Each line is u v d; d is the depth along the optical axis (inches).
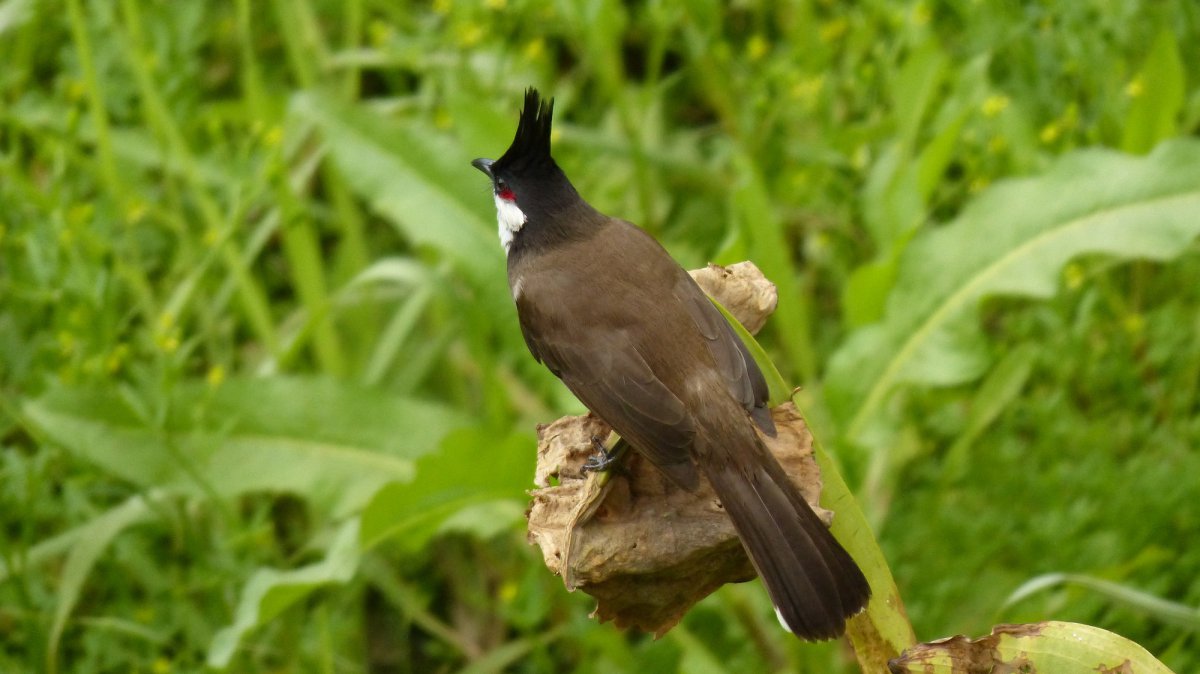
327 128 410.9
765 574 219.3
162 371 369.7
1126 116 420.5
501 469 338.0
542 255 282.4
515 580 416.8
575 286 269.0
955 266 369.4
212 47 544.1
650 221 463.8
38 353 397.4
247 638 376.2
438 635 420.5
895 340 370.3
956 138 417.4
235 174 442.3
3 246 413.4
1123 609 352.5
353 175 407.5
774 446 240.7
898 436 406.6
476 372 464.1
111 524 372.8
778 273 378.0
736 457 232.4
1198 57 443.8
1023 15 442.9
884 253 397.4
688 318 257.6
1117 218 359.3
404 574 423.8
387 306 484.7
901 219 385.4
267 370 413.1
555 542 236.2
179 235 447.5
